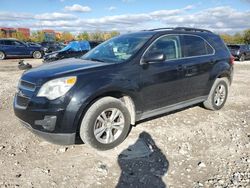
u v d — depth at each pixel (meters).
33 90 4.02
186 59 5.40
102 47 5.41
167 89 5.05
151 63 4.75
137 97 4.57
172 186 3.40
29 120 4.02
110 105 4.22
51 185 3.41
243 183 3.46
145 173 3.69
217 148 4.44
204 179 3.56
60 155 4.15
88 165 3.87
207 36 6.10
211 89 6.11
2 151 4.27
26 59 23.52
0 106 6.76
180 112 6.18
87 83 4.00
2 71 14.20
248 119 5.93
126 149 4.35
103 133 4.29
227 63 6.32
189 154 4.23
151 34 5.13
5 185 3.39
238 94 8.39
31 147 4.41
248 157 4.16
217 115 6.09
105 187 3.38
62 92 3.87
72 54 16.58
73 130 3.94
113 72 4.30
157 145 4.50
